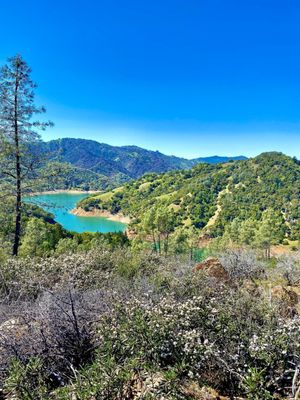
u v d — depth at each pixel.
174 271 8.78
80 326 3.96
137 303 4.05
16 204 17.34
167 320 3.51
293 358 3.15
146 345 3.21
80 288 6.64
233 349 3.26
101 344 3.42
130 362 2.92
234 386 3.06
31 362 3.00
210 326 3.73
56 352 3.56
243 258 11.72
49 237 28.84
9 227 18.05
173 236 40.91
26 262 8.91
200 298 4.13
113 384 2.56
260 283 8.69
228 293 5.33
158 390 2.60
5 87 16.48
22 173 17.55
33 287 6.63
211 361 3.21
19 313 4.35
